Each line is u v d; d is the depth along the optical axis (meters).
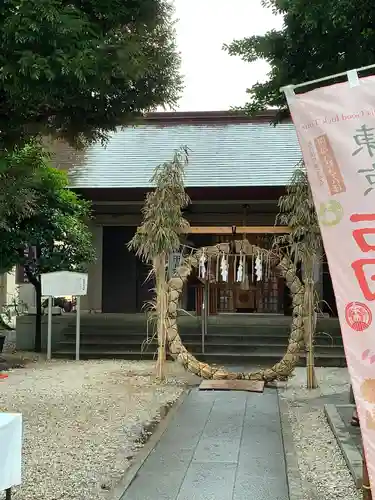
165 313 8.94
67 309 15.62
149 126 16.81
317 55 5.71
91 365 10.57
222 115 16.64
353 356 2.68
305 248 8.32
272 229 8.82
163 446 5.52
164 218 8.62
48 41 4.47
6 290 17.16
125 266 15.12
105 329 12.55
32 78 4.52
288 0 5.47
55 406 7.09
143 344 11.20
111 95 6.08
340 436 5.46
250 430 6.09
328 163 2.80
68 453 5.21
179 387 8.39
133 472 4.75
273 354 11.09
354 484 4.37
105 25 5.40
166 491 4.35
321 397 7.74
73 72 4.57
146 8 5.71
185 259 9.05
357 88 2.81
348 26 5.20
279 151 14.82
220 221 14.58
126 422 6.35
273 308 14.80
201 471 4.81
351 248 2.73
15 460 3.43
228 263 9.16
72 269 11.52
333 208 2.77
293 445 5.46
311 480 4.52
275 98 6.24
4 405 7.13
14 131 6.05
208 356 11.13
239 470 4.83
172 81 6.51
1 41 4.55
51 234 11.03
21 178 8.30
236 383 8.44
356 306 2.70
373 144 2.74
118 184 13.23
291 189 8.44
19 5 4.45
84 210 12.14
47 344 11.91
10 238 10.52
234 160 14.34
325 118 2.83
